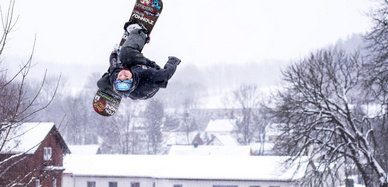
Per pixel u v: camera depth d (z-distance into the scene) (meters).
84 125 92.81
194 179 42.75
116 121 88.19
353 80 28.38
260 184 41.34
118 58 4.71
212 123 111.56
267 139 93.69
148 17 5.25
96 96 5.09
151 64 4.61
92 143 93.56
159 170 44.38
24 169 24.56
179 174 43.16
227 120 111.56
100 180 45.03
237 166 43.66
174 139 97.88
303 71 27.80
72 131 90.00
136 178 44.47
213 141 91.94
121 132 88.88
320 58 28.22
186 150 56.72
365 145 26.06
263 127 75.50
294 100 27.36
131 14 5.26
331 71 28.39
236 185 41.91
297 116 27.08
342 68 28.67
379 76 24.38
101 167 45.88
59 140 33.88
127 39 4.57
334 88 28.19
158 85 4.40
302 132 26.64
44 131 32.38
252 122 91.12
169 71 4.48
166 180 43.31
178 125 105.38
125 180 44.69
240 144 90.56
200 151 56.25
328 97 28.77
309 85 27.61
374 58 24.78
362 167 26.05
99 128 92.62
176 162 45.88
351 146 26.27
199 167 44.28
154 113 91.06
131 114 93.00
